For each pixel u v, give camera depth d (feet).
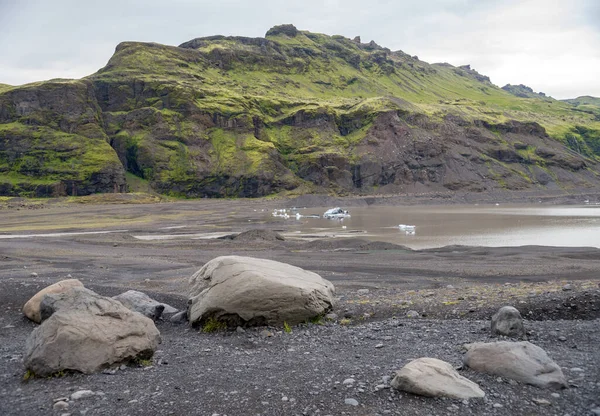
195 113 655.35
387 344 38.73
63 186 525.75
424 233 201.46
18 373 33.86
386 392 27.35
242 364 34.42
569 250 126.21
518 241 167.43
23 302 58.65
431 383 26.99
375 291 68.44
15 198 472.44
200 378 31.12
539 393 26.78
